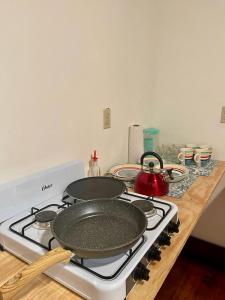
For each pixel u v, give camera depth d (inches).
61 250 25.4
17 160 37.6
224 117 65.3
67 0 40.5
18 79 35.5
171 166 60.1
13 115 35.8
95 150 53.2
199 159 63.2
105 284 24.1
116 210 34.3
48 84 40.1
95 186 44.9
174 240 34.1
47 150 42.1
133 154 64.6
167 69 69.8
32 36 36.2
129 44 58.2
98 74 50.3
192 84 67.5
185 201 45.3
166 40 68.1
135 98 64.6
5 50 33.2
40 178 39.6
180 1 63.9
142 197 42.4
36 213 36.6
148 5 63.1
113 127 57.9
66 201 41.1
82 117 48.2
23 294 26.0
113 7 51.1
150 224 33.8
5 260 30.9
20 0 33.8
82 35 44.7
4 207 35.1
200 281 69.8
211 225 73.9
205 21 62.2
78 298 25.6
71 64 43.5
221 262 75.0
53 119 42.1
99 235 30.6
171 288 67.4
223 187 68.7
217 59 63.0
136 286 27.0
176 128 72.5
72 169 45.4
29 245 29.9
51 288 26.7
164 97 72.1
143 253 28.2
